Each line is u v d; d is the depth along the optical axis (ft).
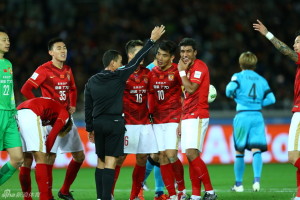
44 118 92.38
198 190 93.81
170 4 280.31
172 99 97.86
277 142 181.57
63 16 281.33
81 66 237.86
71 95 107.96
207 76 93.76
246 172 158.20
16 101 191.31
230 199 104.47
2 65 90.74
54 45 101.09
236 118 119.34
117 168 97.40
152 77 98.27
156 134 98.17
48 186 96.43
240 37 262.47
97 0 295.89
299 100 89.30
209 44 259.39
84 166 172.45
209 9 276.00
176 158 97.91
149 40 90.58
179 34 264.72
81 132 174.50
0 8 271.28
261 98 119.65
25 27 259.80
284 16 277.85
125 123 97.45
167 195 102.12
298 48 89.86
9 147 90.02
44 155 89.92
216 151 178.09
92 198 108.47
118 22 269.03
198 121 92.84
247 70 120.88
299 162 88.22
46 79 100.89
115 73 89.25
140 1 282.77
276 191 117.08
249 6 279.28
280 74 246.68
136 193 99.30
